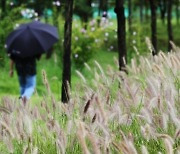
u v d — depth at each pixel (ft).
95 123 18.75
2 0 102.47
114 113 19.94
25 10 97.91
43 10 127.65
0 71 80.89
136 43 85.35
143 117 19.94
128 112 20.77
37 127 21.12
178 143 19.48
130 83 26.27
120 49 41.70
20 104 22.29
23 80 54.54
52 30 58.34
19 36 55.26
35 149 17.42
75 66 83.30
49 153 19.40
